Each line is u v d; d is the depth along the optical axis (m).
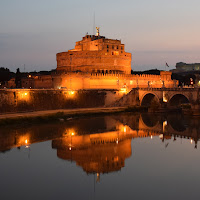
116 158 47.22
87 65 148.25
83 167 43.00
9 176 39.12
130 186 35.88
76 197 32.81
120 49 158.50
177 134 67.38
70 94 111.12
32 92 97.12
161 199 32.19
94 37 170.88
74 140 60.06
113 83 139.62
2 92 86.31
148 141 59.88
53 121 83.56
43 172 40.78
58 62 158.12
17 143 56.31
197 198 32.25
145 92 124.62
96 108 114.12
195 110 100.38
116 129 74.25
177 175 39.38
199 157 47.44
